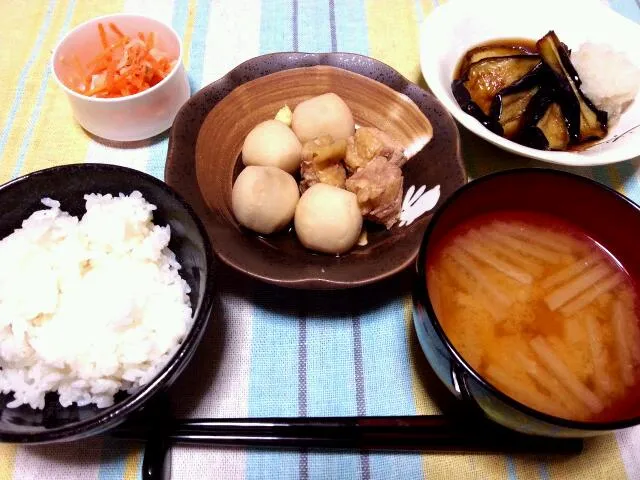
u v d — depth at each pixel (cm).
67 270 28
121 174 29
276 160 35
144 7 48
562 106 37
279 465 27
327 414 29
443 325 26
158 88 37
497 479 27
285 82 38
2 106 41
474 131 33
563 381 25
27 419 25
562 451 27
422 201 34
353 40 46
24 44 45
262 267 29
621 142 34
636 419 21
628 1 50
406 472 27
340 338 31
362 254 32
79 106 37
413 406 29
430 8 48
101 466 27
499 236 29
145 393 22
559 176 27
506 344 26
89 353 26
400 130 38
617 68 36
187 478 27
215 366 30
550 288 28
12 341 26
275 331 31
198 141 34
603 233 28
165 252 30
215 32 46
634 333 26
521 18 42
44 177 28
